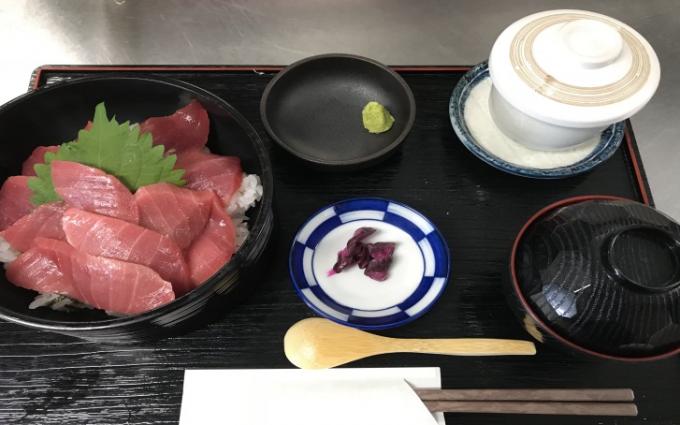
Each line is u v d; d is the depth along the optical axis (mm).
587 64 303
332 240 327
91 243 273
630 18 482
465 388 284
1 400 280
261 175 287
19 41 467
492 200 343
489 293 311
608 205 262
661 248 241
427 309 297
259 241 272
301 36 475
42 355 291
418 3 494
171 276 276
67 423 274
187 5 491
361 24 482
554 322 257
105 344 283
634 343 245
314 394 273
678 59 465
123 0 491
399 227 330
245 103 374
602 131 355
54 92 308
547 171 330
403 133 335
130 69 385
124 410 278
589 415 272
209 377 282
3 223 303
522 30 328
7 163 311
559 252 256
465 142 343
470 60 463
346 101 376
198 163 312
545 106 307
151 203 282
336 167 328
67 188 286
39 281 279
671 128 439
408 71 390
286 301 308
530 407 262
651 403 279
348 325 291
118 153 288
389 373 283
